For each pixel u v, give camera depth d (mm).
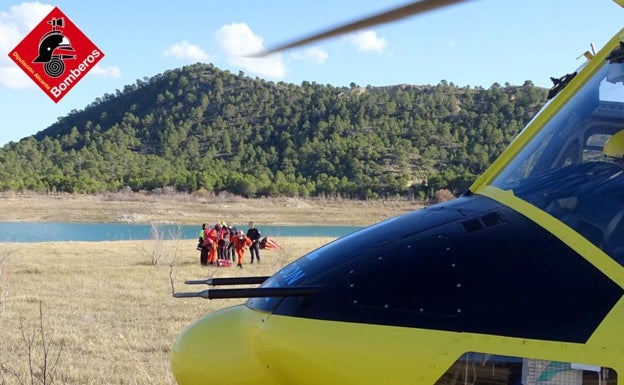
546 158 2914
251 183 116875
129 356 9469
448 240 2646
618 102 2918
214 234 26734
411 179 121688
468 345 2365
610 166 2725
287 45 2596
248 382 2766
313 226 82250
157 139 196500
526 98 164125
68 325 11883
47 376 7707
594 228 2506
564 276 2420
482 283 2461
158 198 112250
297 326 2568
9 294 15859
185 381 2953
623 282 2365
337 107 182125
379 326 2461
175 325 11953
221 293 2619
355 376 2443
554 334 2326
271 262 28812
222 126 193875
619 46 3035
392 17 2480
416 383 2381
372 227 2992
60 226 81188
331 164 139125
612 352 2275
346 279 2625
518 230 2600
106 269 22875
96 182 127312
